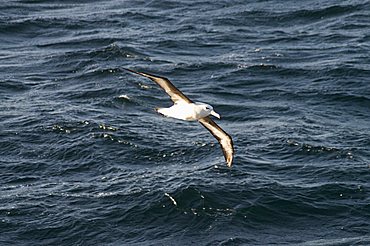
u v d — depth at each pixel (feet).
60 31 238.68
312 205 137.18
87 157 155.33
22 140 162.20
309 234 130.21
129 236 129.90
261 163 151.23
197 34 233.96
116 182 145.28
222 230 130.11
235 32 236.22
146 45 223.10
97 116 173.47
